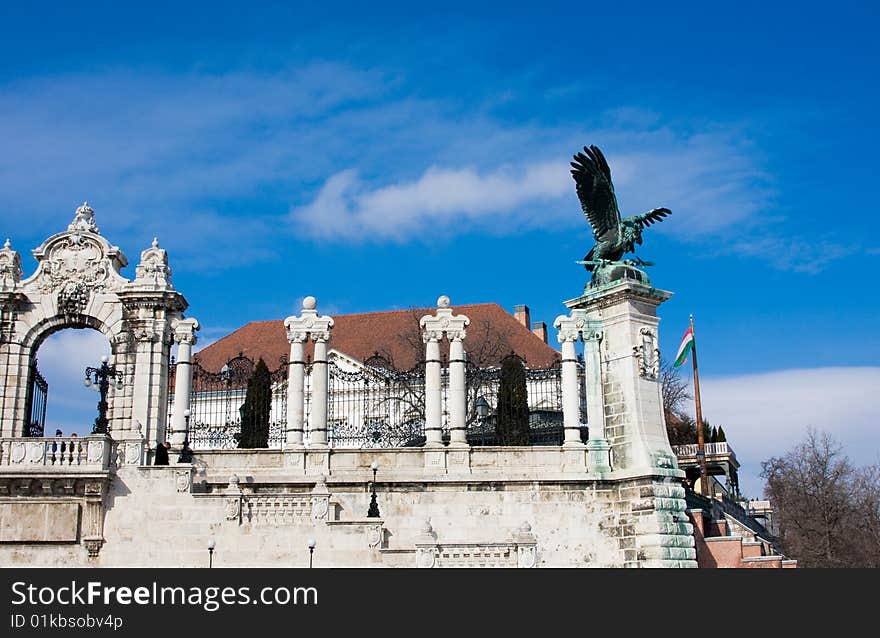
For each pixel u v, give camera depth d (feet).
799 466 253.65
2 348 120.16
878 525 255.09
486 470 117.39
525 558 94.99
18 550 103.86
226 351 234.58
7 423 118.21
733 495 218.79
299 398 120.06
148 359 120.57
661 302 125.59
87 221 125.29
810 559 233.55
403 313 234.58
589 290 126.11
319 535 102.17
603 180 128.67
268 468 115.55
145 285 121.39
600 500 117.19
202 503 104.53
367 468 116.47
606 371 123.54
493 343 211.61
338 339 229.86
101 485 104.73
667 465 116.57
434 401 120.88
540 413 144.36
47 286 122.11
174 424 120.47
